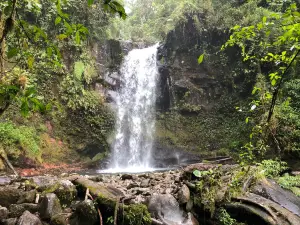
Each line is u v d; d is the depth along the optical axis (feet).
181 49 44.65
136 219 9.61
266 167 13.85
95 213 9.63
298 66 23.94
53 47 5.67
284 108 22.35
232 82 41.37
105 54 42.70
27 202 10.41
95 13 40.04
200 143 39.99
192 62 44.24
